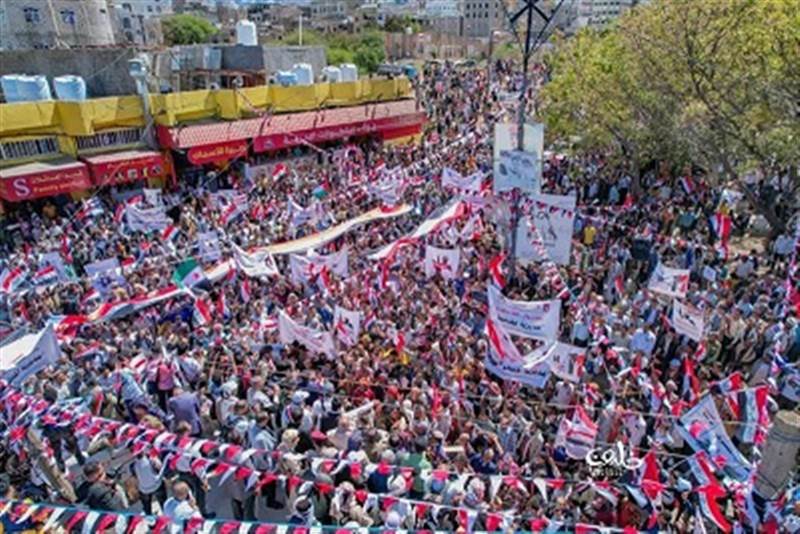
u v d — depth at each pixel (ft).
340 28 417.69
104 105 90.22
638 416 34.32
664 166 92.89
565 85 99.66
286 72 121.70
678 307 43.27
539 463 32.09
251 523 24.03
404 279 55.26
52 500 31.14
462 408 36.55
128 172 90.43
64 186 83.92
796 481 29.43
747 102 59.93
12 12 133.80
